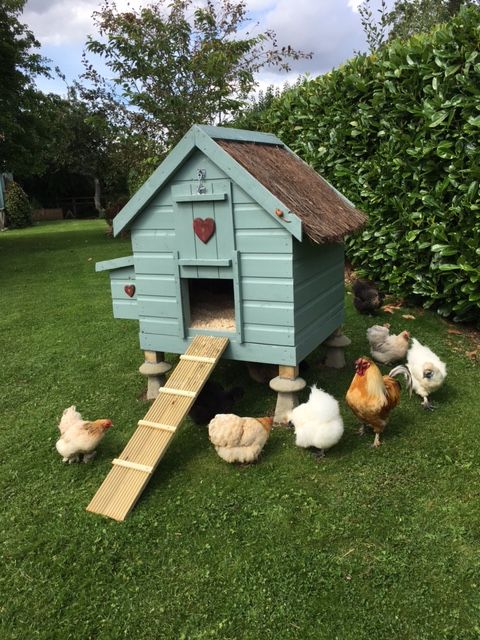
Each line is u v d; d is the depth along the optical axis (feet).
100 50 22.71
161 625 5.28
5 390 10.80
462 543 6.07
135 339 13.11
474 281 11.29
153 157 23.17
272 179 8.36
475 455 7.68
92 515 6.95
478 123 10.77
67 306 16.40
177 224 8.63
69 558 6.22
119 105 25.62
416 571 5.72
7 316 15.61
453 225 12.17
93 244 31.04
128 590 5.71
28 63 32.78
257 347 8.59
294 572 5.79
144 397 10.14
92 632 5.26
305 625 5.17
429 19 26.35
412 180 13.07
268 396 9.88
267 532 6.41
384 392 7.70
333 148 16.22
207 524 6.60
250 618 5.28
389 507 6.72
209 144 7.79
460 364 10.82
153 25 22.84
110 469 7.97
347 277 17.22
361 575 5.70
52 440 8.87
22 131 31.55
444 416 8.83
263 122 20.93
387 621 5.16
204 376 8.25
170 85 23.35
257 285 8.25
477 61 11.07
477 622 5.11
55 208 76.33
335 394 9.89
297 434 7.77
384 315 13.67
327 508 6.77
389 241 14.51
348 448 8.08
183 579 5.80
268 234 7.93
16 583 5.91
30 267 23.76
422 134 12.42
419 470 7.43
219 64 22.26
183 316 9.09
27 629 5.34
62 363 11.93
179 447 8.40
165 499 7.14
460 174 11.57
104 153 65.98
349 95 15.35
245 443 7.57
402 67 12.89
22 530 6.75
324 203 9.22
